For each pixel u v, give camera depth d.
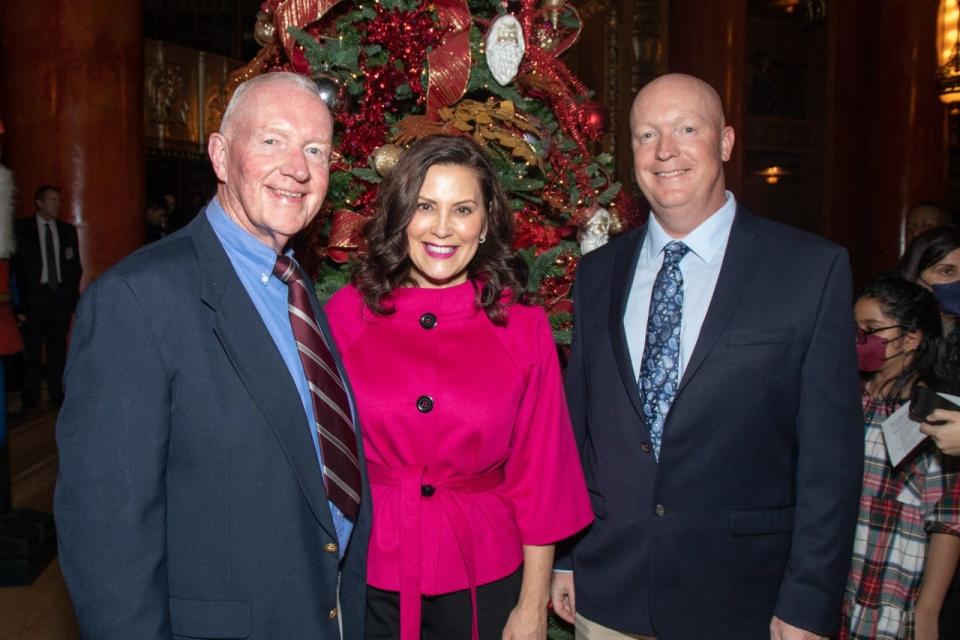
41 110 5.77
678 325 1.75
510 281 1.74
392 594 1.64
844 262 1.66
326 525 1.35
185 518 1.27
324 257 2.16
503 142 1.93
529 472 1.69
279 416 1.31
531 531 1.67
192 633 1.25
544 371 1.73
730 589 1.65
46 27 5.73
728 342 1.66
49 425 5.73
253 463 1.29
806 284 1.66
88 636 1.16
